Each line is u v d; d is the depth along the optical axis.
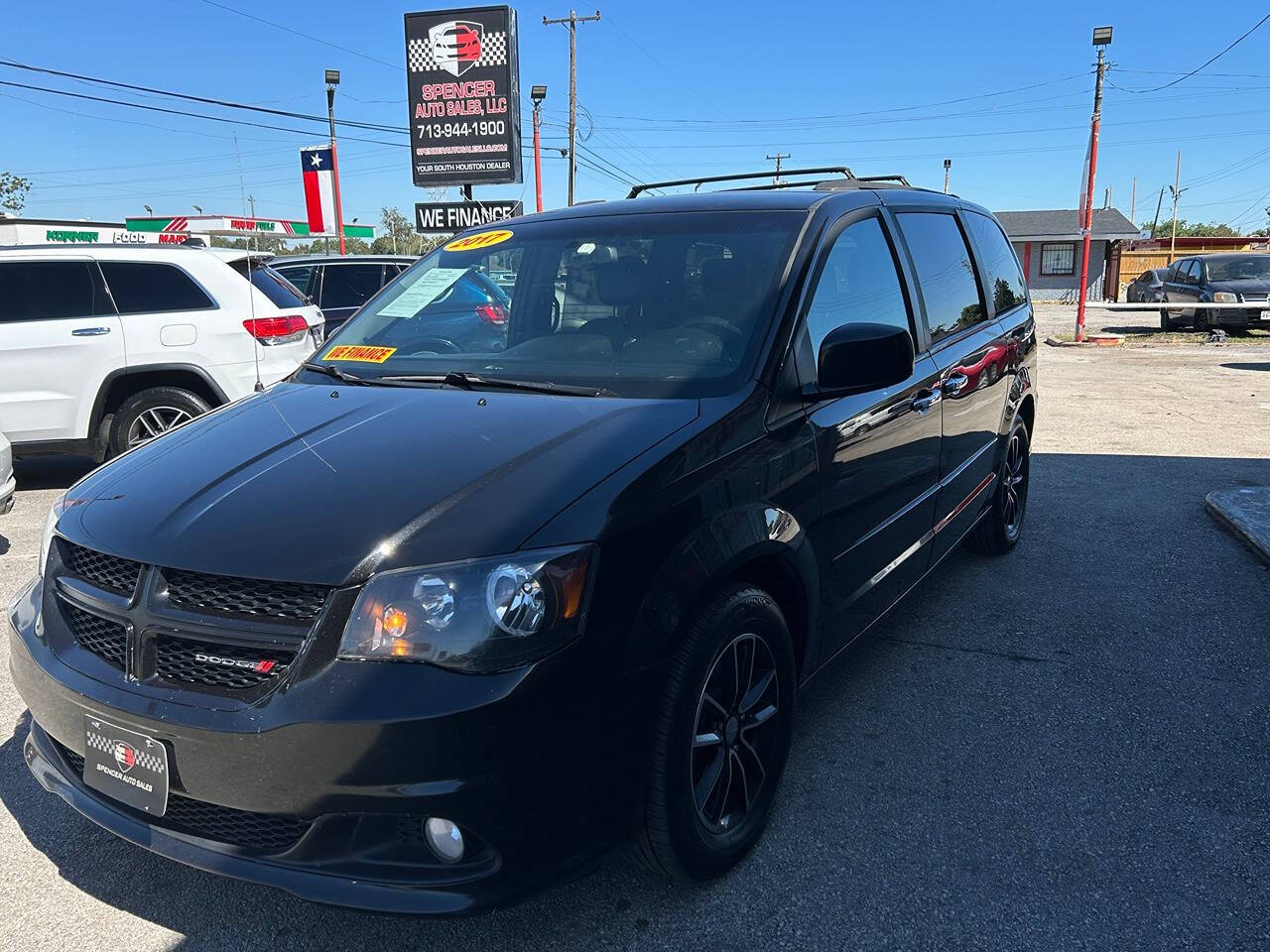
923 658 3.96
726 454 2.48
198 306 7.09
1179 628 4.24
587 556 2.07
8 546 5.88
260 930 2.42
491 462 2.29
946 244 4.28
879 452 3.21
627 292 3.14
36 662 2.34
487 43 17.59
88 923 2.44
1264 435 8.53
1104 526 5.80
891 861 2.64
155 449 2.74
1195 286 18.97
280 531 2.12
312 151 16.45
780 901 2.48
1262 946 2.29
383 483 2.24
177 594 2.13
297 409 2.86
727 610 2.37
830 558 2.94
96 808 2.29
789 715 2.75
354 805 1.95
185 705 2.05
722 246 3.17
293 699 1.96
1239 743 3.25
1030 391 5.21
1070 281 45.16
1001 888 2.52
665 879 2.48
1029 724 3.41
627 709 2.13
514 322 3.26
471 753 1.93
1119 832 2.76
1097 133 17.78
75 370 6.82
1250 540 5.25
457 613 1.96
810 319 2.95
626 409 2.57
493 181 18.06
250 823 2.11
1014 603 4.57
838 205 3.39
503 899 2.02
